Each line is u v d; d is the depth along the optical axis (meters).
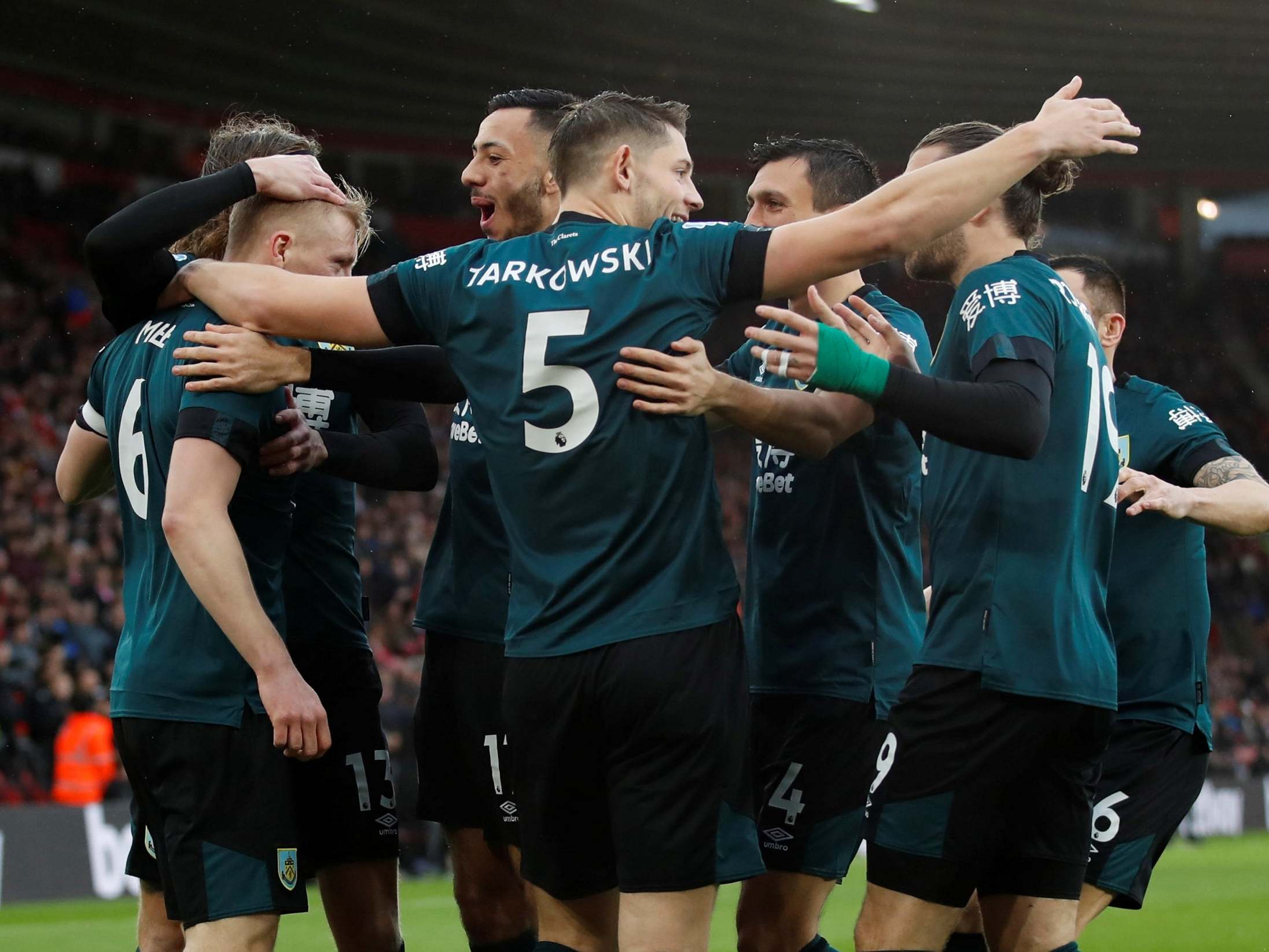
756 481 13.91
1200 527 14.83
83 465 12.52
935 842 11.00
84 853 35.56
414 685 47.84
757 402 10.32
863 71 82.44
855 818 13.37
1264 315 103.69
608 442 9.79
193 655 10.80
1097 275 14.99
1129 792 14.22
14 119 76.69
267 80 76.69
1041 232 12.19
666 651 9.78
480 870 14.65
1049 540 11.00
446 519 14.72
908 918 11.07
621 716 9.84
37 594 49.84
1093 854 14.12
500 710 14.05
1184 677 14.45
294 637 13.33
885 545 13.55
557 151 10.75
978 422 9.89
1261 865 44.75
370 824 13.53
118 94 75.25
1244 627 79.56
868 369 9.86
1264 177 99.50
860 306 11.60
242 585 10.52
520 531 10.25
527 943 14.86
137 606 11.23
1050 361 10.54
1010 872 11.39
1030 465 11.02
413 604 58.94
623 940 9.84
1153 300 102.69
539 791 10.28
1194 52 81.62
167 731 10.74
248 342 10.82
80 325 74.50
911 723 11.23
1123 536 14.61
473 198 14.34
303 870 12.49
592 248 10.09
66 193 77.44
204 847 10.66
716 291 9.97
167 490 10.59
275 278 10.86
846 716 13.28
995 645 10.88
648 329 9.84
